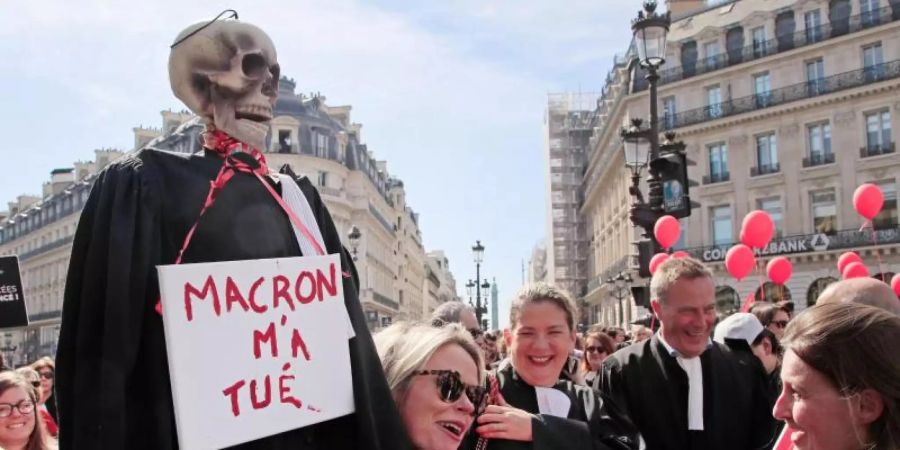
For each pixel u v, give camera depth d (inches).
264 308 68.9
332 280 75.6
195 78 72.5
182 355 62.9
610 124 1712.6
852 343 68.3
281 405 68.2
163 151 71.3
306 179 87.0
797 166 1280.8
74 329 65.7
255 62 73.8
